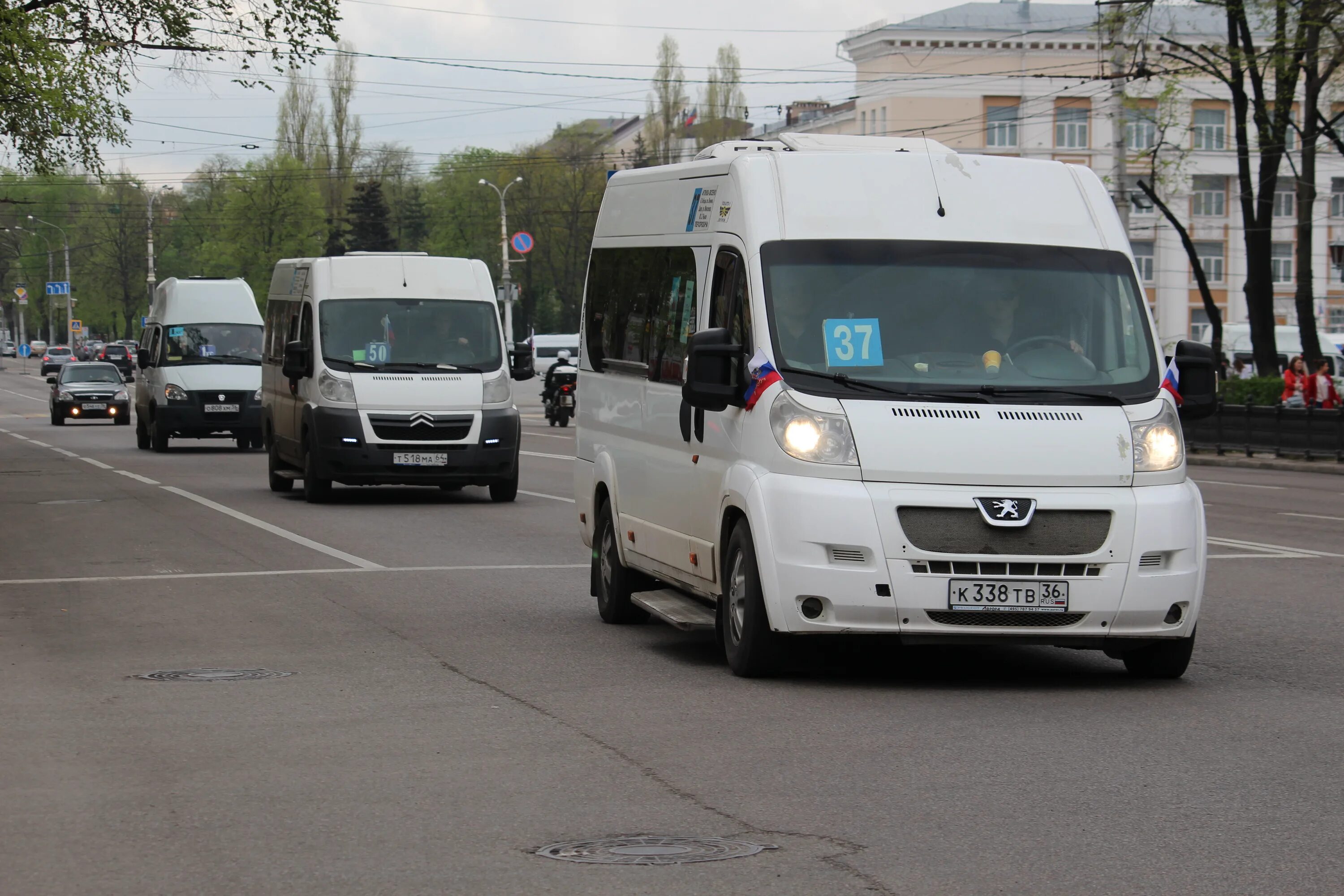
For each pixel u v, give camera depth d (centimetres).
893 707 1327
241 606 1994
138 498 3766
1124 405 1428
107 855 886
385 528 3042
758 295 1465
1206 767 1098
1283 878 833
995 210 1545
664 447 1677
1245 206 6781
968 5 13162
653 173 1825
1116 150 6350
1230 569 2397
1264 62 6100
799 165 1545
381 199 16275
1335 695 1392
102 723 1271
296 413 3656
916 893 805
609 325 1903
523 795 1022
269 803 1004
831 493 1362
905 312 1462
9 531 2997
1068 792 1026
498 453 3550
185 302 5947
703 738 1202
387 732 1226
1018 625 1366
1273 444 5772
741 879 831
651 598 1705
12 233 18538
